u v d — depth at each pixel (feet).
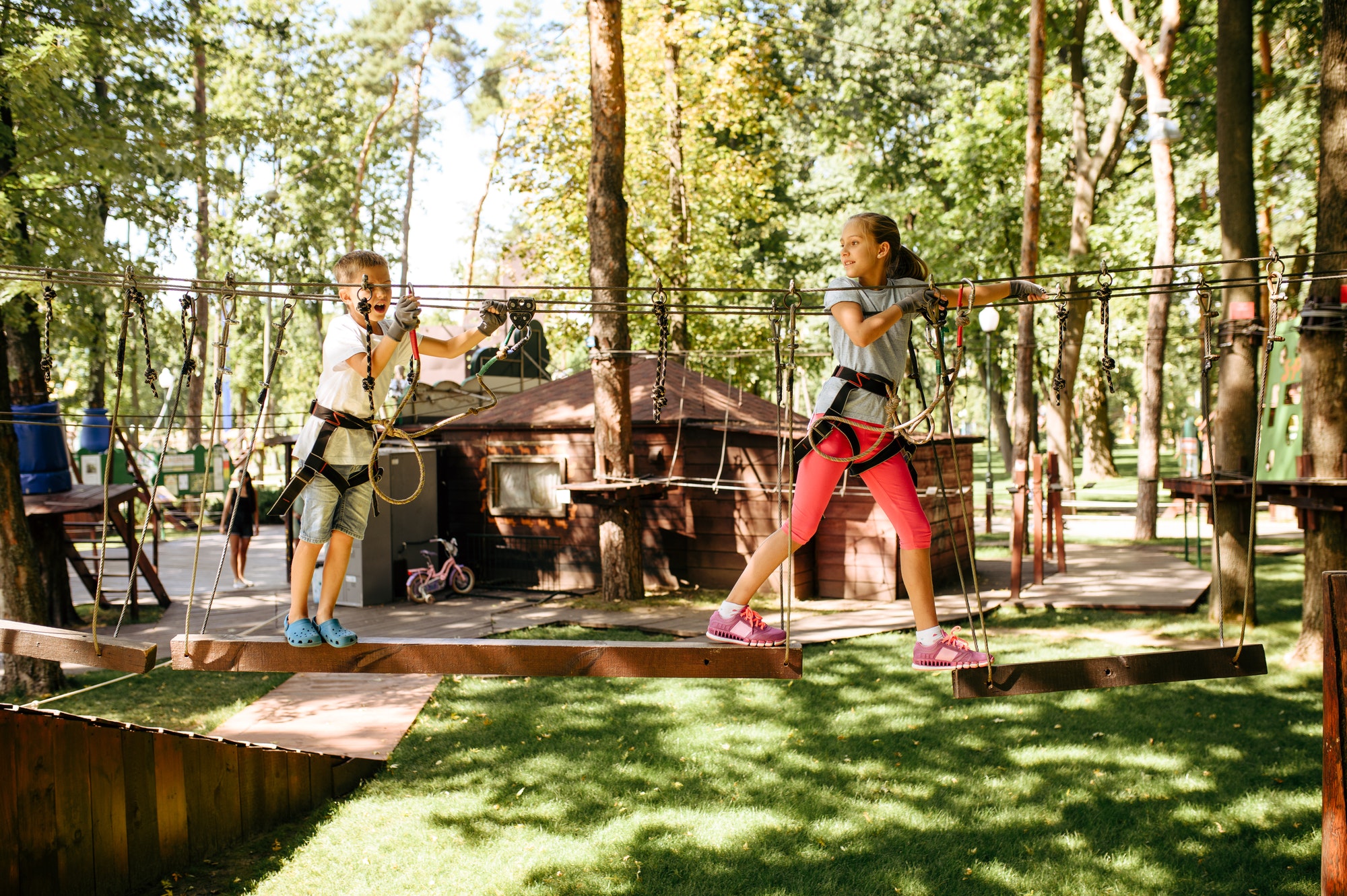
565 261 72.43
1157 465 66.90
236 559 50.96
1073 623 39.27
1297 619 38.04
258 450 89.92
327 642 12.69
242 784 20.93
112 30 38.99
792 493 12.17
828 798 22.06
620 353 36.06
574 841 20.12
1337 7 30.01
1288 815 20.67
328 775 23.09
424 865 19.25
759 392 83.87
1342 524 30.73
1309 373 30.48
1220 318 38.99
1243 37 37.86
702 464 46.26
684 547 46.93
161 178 40.52
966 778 23.11
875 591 44.11
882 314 11.59
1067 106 87.71
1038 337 85.97
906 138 104.58
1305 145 74.43
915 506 12.48
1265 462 33.58
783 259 102.22
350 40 118.62
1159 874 18.45
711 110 72.49
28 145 33.63
